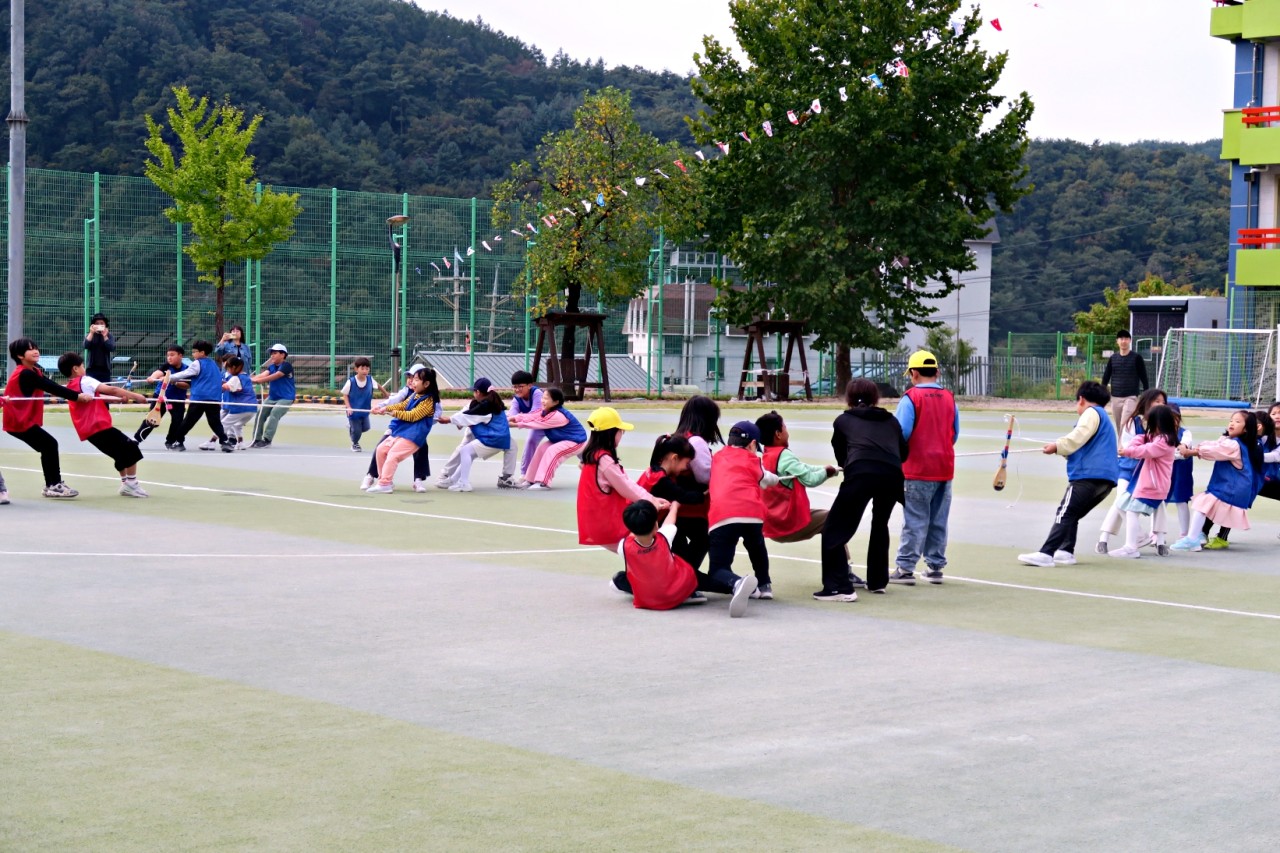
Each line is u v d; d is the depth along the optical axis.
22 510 15.10
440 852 5.09
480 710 7.08
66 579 10.77
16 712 6.95
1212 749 6.52
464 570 11.47
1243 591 11.30
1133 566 12.70
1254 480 13.86
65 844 5.13
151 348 42.72
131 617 9.34
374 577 11.07
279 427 29.88
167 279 43.00
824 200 45.34
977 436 29.80
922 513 11.27
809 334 46.91
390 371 46.12
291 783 5.87
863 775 6.05
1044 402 49.09
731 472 10.25
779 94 45.41
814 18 45.50
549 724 6.83
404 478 19.58
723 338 58.91
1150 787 5.92
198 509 15.43
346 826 5.35
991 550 13.52
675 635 9.04
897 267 48.56
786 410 40.03
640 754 6.33
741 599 9.68
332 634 8.90
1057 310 106.31
